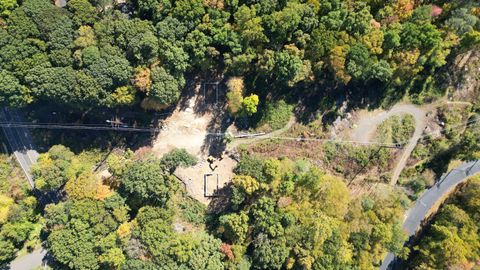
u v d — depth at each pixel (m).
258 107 84.25
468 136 87.75
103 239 71.31
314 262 75.75
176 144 83.94
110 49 70.06
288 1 72.25
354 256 79.75
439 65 80.38
